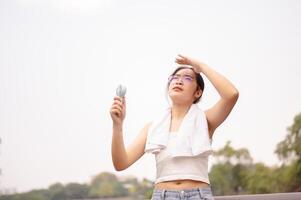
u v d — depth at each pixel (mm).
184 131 2400
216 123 2465
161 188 2365
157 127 2496
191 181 2318
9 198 33406
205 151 2336
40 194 34625
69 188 36031
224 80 2393
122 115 2363
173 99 2529
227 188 36531
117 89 2359
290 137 34406
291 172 33281
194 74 2582
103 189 38312
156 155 2455
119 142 2359
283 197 2352
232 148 38219
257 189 35844
